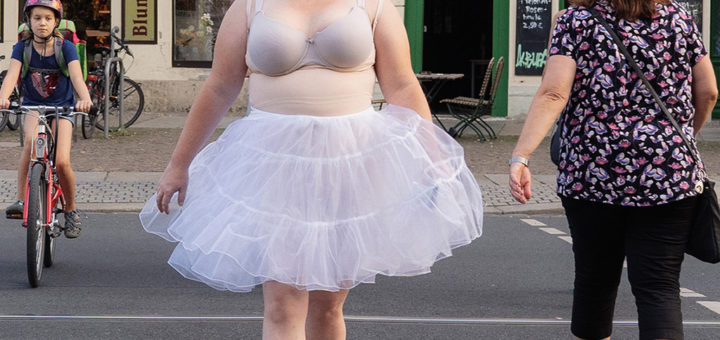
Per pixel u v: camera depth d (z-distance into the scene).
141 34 19.23
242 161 3.51
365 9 3.54
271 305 3.58
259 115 3.54
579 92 3.78
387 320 5.76
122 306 6.05
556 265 7.61
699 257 3.75
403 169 3.56
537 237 8.96
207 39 19.25
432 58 21.59
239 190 3.48
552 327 5.68
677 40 3.74
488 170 12.70
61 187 7.22
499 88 18.47
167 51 19.22
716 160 13.57
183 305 6.10
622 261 3.96
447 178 3.65
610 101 3.72
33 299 6.22
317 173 3.46
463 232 3.67
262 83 3.53
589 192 3.76
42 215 6.76
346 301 6.27
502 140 15.48
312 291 3.76
